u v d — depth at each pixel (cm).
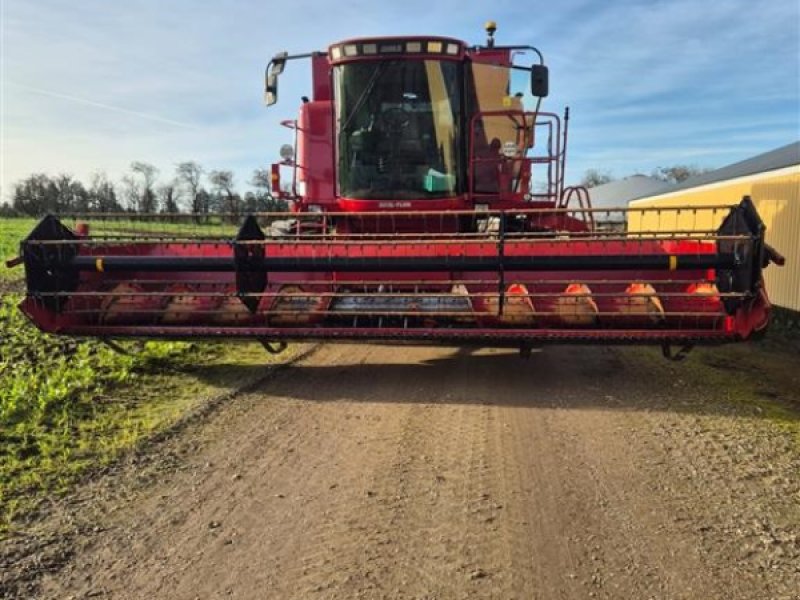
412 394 595
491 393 599
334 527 352
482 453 455
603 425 512
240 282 589
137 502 379
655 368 699
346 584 299
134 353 720
